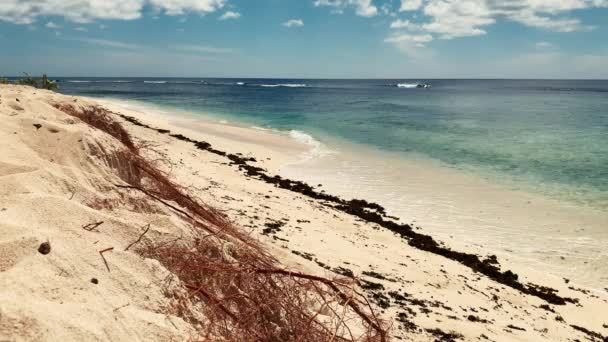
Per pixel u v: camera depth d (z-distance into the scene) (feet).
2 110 21.13
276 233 33.01
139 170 21.83
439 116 168.96
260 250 18.65
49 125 18.95
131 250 12.58
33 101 24.39
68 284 8.91
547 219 51.75
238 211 35.99
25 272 8.46
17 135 17.69
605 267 40.70
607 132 125.80
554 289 37.14
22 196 11.86
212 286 13.12
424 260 38.37
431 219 50.96
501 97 337.11
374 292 27.25
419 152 90.53
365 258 34.04
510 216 52.54
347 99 283.79
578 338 29.40
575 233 47.73
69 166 17.35
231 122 131.13
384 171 72.49
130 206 16.62
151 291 10.85
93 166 18.29
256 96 306.76
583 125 142.72
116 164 20.38
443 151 92.48
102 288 9.60
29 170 14.83
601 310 34.47
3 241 9.23
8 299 7.30
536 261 41.68
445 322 25.59
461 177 70.23
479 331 25.68
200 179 44.52
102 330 8.16
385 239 42.27
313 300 15.66
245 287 13.71
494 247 44.21
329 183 63.31
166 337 9.41
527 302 34.50
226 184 47.52
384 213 51.52
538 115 177.88
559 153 93.15
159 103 206.28
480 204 56.59
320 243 34.22
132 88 437.99
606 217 52.42
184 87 501.56
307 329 13.30
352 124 136.87
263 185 54.08
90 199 14.89
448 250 42.22
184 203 20.71
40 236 9.69
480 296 33.30
